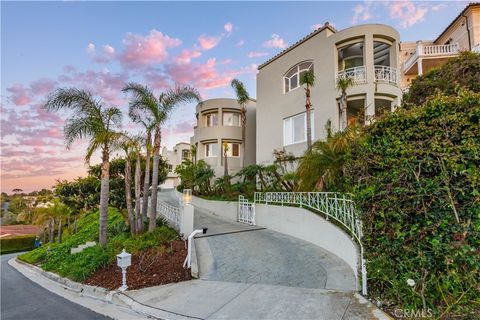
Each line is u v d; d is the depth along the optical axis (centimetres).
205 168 1981
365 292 428
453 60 941
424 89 921
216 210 1544
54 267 979
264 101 1748
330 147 852
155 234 934
